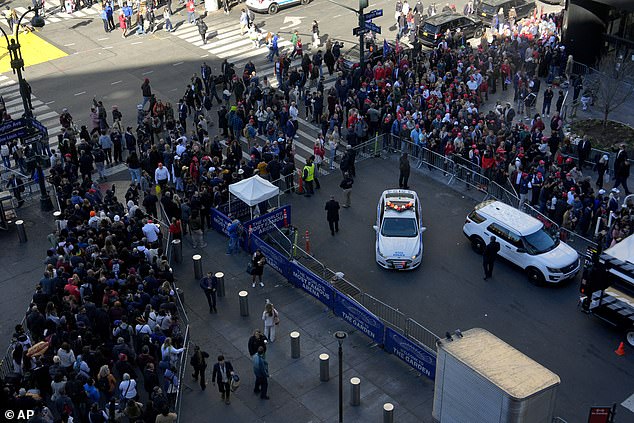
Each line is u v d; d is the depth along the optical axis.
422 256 31.48
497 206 31.44
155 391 22.06
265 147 35.94
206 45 50.31
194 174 34.44
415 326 27.66
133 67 47.62
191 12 53.00
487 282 29.98
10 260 31.47
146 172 34.88
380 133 39.44
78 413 22.98
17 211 34.69
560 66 45.16
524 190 33.19
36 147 36.75
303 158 38.78
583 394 24.72
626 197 32.53
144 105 42.31
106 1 54.16
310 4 55.91
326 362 24.84
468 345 20.56
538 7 53.72
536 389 19.00
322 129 39.16
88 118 42.06
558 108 40.97
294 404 24.34
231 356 26.44
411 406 24.19
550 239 30.09
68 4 55.88
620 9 42.84
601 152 36.09
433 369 24.89
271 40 48.50
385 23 52.53
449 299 29.16
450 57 43.72
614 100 42.12
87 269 26.89
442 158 36.69
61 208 32.06
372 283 30.12
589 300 27.58
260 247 31.09
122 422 23.16
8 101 43.97
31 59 48.78
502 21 50.59
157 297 25.66
